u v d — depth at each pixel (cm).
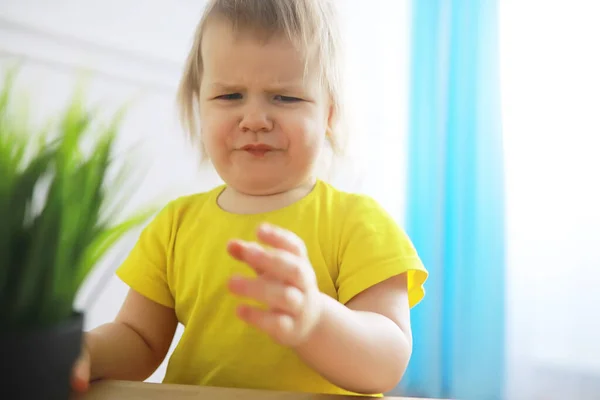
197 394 40
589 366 146
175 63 137
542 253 153
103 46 126
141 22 132
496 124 159
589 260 148
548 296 152
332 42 70
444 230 169
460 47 169
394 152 185
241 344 60
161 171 125
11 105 31
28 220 29
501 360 152
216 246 65
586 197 149
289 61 63
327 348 46
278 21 63
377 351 49
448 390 160
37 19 117
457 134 167
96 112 39
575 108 152
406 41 191
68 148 31
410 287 62
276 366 59
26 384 28
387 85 185
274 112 63
